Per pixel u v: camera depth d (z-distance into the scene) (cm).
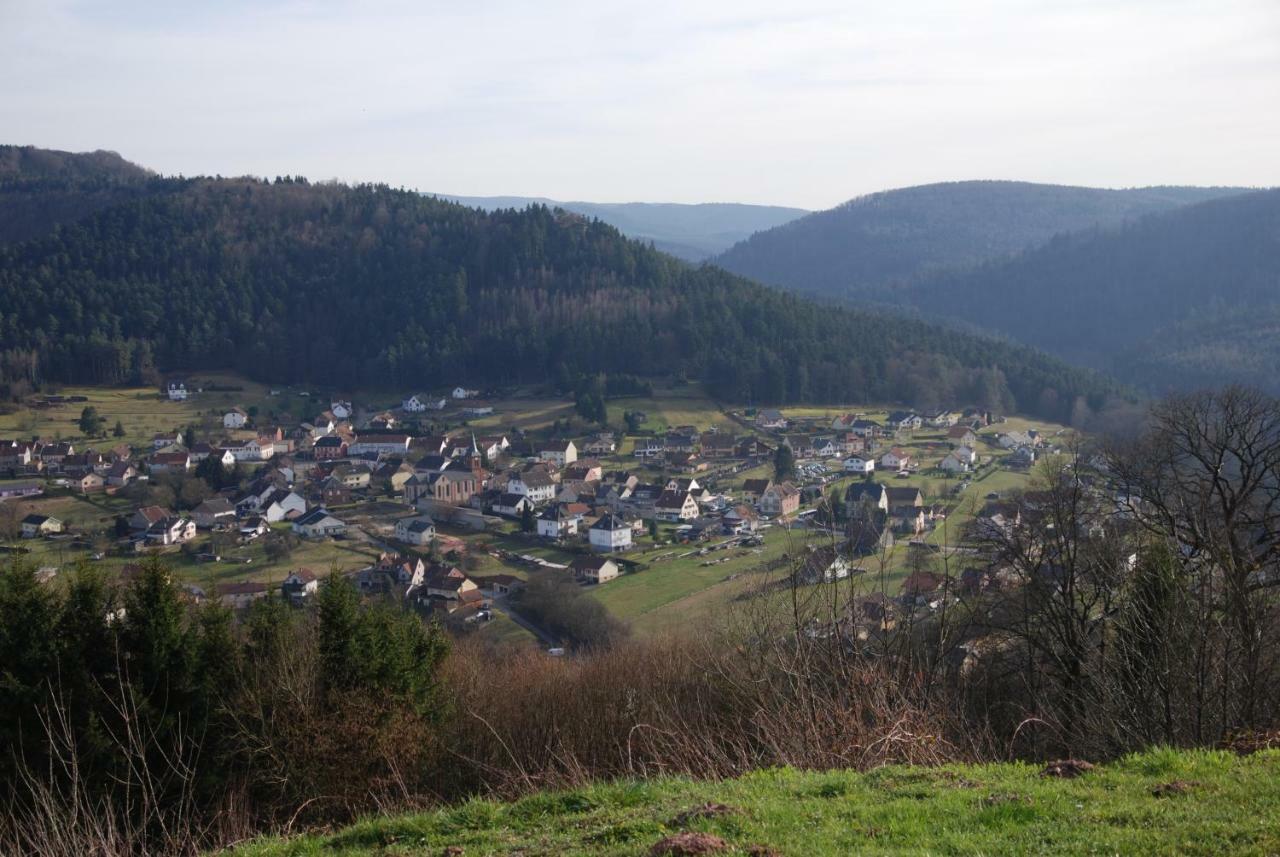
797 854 732
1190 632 1441
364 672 1730
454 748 1788
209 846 1420
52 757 1436
